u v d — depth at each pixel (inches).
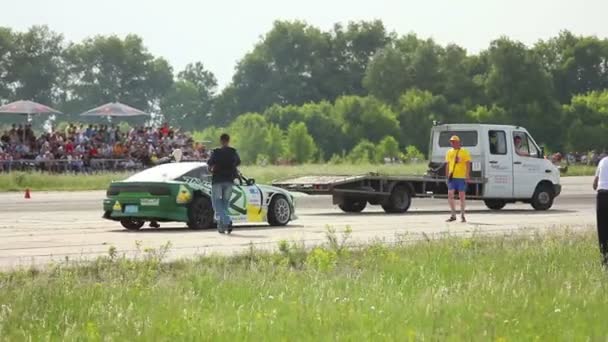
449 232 2060.8
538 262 1533.0
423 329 973.8
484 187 3031.5
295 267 1561.3
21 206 3122.5
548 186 3154.5
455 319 1023.0
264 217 2329.0
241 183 2282.2
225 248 1815.9
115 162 4965.6
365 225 2389.3
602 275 1396.4
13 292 1198.3
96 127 5275.6
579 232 2076.8
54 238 2015.3
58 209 2977.4
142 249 1795.0
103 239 1996.8
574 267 1489.9
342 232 2177.7
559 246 1744.6
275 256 1616.6
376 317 1029.8
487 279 1301.7
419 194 2987.2
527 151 3122.5
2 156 4613.7
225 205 2128.4
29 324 1010.7
